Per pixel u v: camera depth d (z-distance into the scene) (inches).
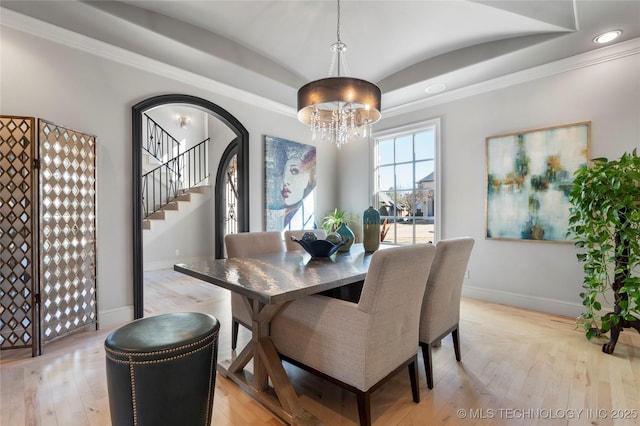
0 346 89.7
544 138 122.6
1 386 73.4
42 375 78.4
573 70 116.8
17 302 92.2
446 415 63.1
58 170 97.2
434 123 156.2
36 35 96.4
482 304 134.4
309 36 116.5
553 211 120.7
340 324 58.0
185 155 280.7
